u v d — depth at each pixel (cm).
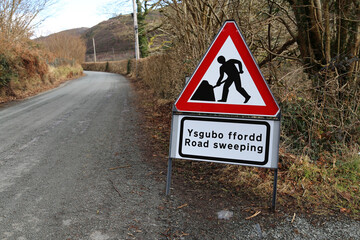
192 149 319
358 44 429
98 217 285
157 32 1192
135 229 264
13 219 280
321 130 415
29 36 1742
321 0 459
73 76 3052
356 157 382
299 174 358
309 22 449
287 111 434
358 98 426
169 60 1080
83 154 490
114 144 553
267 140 294
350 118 420
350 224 268
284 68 529
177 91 949
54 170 414
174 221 278
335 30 461
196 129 318
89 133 639
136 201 318
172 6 768
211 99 310
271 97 291
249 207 302
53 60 2566
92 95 1413
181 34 838
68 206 307
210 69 308
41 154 489
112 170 415
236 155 304
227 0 618
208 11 715
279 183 349
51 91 1620
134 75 2891
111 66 4788
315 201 311
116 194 336
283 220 277
